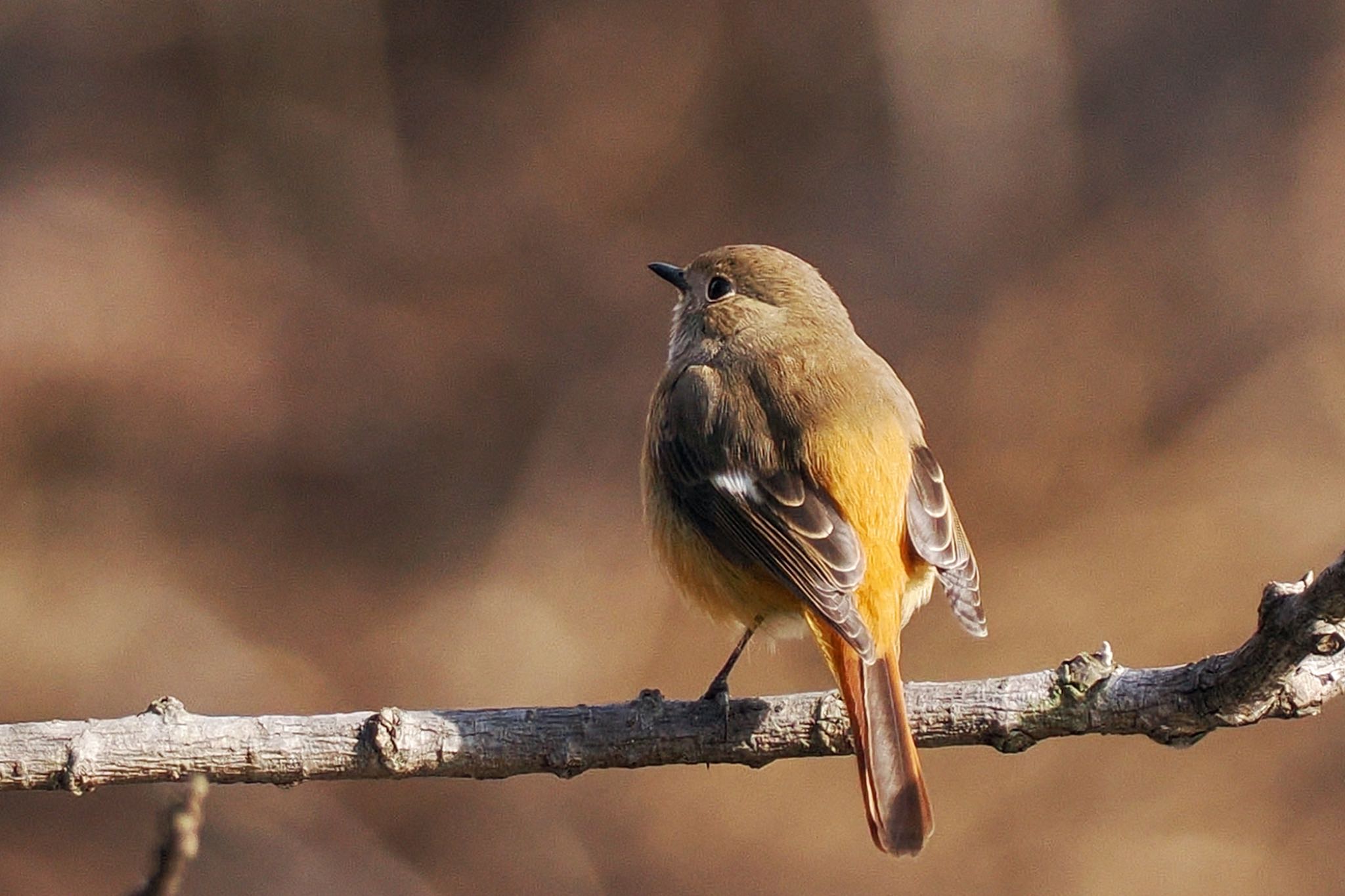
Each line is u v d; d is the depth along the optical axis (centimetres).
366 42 1988
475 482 1709
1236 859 1214
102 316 1742
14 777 566
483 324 1817
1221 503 1488
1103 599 1427
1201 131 1798
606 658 1509
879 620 630
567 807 1320
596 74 1967
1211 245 1717
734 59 1928
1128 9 1861
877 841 566
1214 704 563
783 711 596
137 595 1590
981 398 1620
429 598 1612
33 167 1881
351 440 1734
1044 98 1839
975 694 587
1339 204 1708
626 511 1653
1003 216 1788
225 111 1961
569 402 1755
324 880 1298
